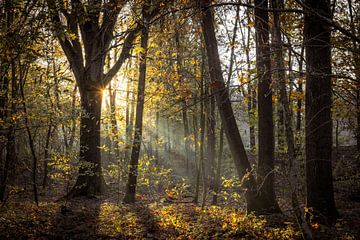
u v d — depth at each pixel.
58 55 14.43
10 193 10.58
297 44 4.55
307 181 8.07
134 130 14.01
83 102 15.34
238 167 9.74
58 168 12.34
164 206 13.03
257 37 5.71
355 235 6.81
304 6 4.14
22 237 7.31
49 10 6.13
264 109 9.72
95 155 15.80
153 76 11.84
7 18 6.38
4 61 6.71
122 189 18.67
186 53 10.20
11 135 10.02
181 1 5.20
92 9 6.44
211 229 8.23
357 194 12.89
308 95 7.72
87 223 9.39
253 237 7.23
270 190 9.54
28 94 10.89
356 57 8.05
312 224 6.91
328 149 7.84
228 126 9.70
